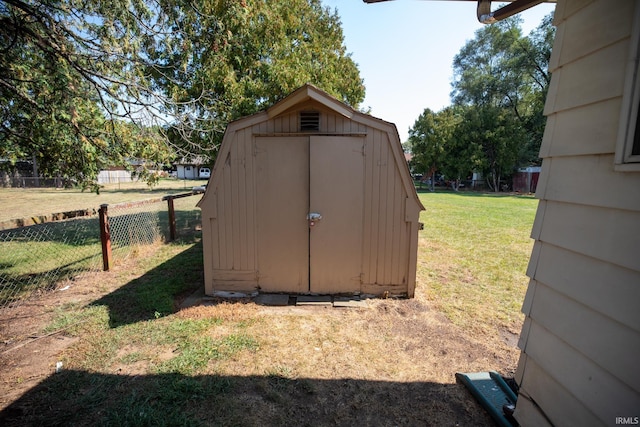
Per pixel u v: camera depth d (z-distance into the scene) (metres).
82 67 3.67
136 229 6.96
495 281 4.86
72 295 4.10
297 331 3.24
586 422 1.42
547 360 1.67
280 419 2.11
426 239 7.81
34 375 2.49
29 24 3.45
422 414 2.16
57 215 4.27
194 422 2.04
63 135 3.99
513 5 1.86
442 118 26.41
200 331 3.19
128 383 2.41
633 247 1.24
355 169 3.98
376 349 2.94
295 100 3.73
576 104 1.54
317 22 11.67
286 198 4.03
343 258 4.10
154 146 4.45
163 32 4.17
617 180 1.31
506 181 26.91
